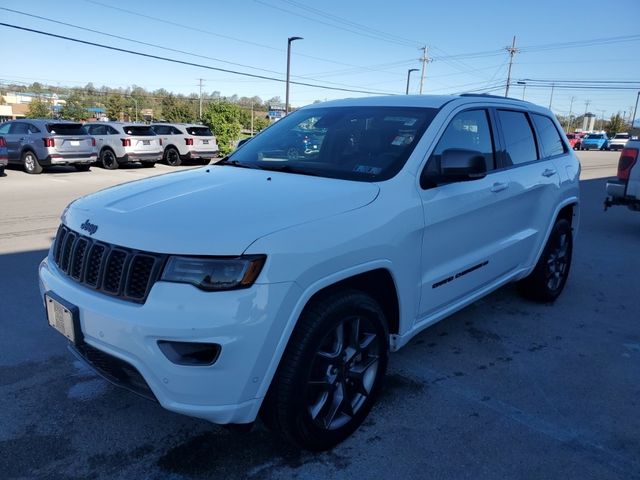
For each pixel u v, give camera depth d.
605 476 2.71
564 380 3.71
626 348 4.26
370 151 3.44
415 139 3.39
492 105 4.18
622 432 3.10
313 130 3.90
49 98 111.81
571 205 5.32
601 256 7.33
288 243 2.43
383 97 4.18
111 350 2.44
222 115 32.84
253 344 2.32
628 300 5.43
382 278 3.04
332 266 2.58
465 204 3.56
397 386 3.56
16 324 4.40
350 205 2.81
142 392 2.51
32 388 3.43
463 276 3.71
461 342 4.31
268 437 2.97
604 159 34.78
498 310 5.06
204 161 23.30
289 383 2.53
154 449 2.85
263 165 3.65
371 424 3.11
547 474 2.71
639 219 10.52
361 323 2.90
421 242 3.20
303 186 3.01
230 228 2.41
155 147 20.47
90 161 17.92
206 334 2.25
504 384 3.63
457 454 2.85
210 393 2.33
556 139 5.20
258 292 2.32
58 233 3.07
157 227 2.46
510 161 4.30
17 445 2.85
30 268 5.96
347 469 2.71
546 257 4.99
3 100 114.00
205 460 2.77
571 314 4.99
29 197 11.67
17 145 17.23
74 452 2.81
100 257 2.56
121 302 2.42
